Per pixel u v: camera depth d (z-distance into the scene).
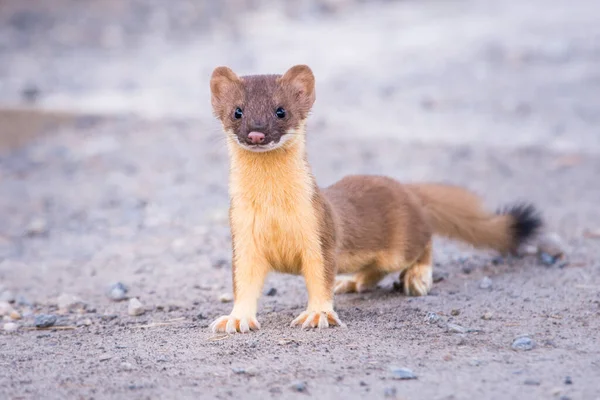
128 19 38.88
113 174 17.91
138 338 8.28
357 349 7.42
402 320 8.49
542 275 10.31
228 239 13.11
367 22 37.25
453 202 10.62
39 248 13.10
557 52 29.28
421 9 39.50
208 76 28.53
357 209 9.27
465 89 25.59
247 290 8.42
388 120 22.45
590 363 6.84
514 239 10.95
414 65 29.12
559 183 16.23
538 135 20.44
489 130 21.06
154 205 15.58
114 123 22.33
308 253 8.32
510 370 6.69
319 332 8.05
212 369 6.98
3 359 7.66
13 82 27.97
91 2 41.00
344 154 18.98
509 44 31.00
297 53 31.91
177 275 11.30
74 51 33.72
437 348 7.39
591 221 13.34
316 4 40.75
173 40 35.47
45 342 8.37
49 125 22.23
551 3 38.97
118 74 29.50
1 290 10.83
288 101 8.37
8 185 17.36
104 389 6.55
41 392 6.55
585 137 20.06
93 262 12.16
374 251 9.38
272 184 8.17
